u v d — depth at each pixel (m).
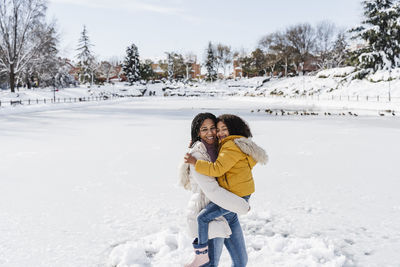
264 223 4.58
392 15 52.62
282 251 3.69
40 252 3.76
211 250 2.55
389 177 7.16
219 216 2.53
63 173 7.79
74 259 3.59
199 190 2.61
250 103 57.03
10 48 52.31
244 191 2.53
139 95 93.81
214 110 35.81
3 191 6.32
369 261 3.47
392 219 4.68
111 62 129.75
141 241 3.99
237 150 2.45
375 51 54.66
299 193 6.04
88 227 4.50
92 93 74.44
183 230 4.32
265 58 104.00
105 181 7.03
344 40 85.94
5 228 4.47
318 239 3.91
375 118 24.09
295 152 10.38
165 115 28.33
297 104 52.44
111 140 13.41
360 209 5.13
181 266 3.31
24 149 11.30
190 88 103.94
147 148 11.38
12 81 53.28
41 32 52.88
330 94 55.53
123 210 5.18
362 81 55.28
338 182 6.79
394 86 46.59
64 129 17.64
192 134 2.67
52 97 59.00
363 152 10.30
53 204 5.52
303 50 91.81
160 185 6.67
